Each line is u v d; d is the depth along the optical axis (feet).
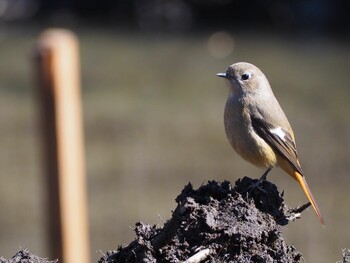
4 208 51.83
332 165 52.13
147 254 18.62
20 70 81.25
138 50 88.94
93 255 45.88
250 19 95.96
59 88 35.17
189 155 57.26
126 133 61.26
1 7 99.14
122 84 77.97
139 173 54.03
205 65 84.33
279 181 52.42
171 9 95.96
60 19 98.02
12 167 56.59
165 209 49.24
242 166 55.72
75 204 35.76
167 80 79.41
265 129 27.53
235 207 19.16
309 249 44.52
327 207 48.78
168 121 65.46
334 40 91.30
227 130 28.32
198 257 18.34
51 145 35.32
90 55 87.15
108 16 97.81
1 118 64.69
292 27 94.38
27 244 48.47
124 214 48.65
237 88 28.09
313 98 73.77
